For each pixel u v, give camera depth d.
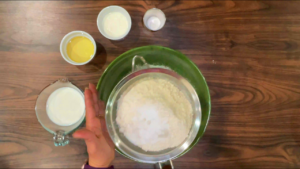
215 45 0.79
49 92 0.72
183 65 0.75
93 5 0.77
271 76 0.79
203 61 0.78
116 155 0.74
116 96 0.67
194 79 0.75
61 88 0.72
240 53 0.79
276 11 0.80
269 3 0.80
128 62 0.73
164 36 0.78
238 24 0.79
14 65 0.75
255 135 0.77
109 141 0.65
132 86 0.68
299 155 0.76
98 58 0.76
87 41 0.75
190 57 0.78
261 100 0.78
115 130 0.65
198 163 0.75
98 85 0.70
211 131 0.76
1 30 0.76
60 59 0.76
